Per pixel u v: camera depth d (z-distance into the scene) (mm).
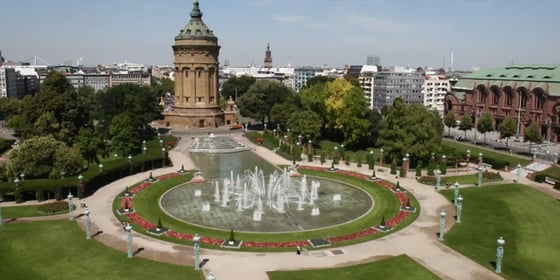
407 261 56719
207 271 53625
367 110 145000
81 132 112500
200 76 188500
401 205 80438
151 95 163750
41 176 87000
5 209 76188
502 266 55500
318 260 57094
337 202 83500
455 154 110750
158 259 56750
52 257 56906
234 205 81312
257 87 183375
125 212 74562
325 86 153000
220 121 193000
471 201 83188
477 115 182250
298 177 103438
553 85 154875
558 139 151250
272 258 57562
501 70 185750
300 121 136250
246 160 124125
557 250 60500
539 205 80688
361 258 57750
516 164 114188
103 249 59469
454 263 56312
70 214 71000
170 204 81500
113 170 96312
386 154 112250
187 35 185375
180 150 138875
